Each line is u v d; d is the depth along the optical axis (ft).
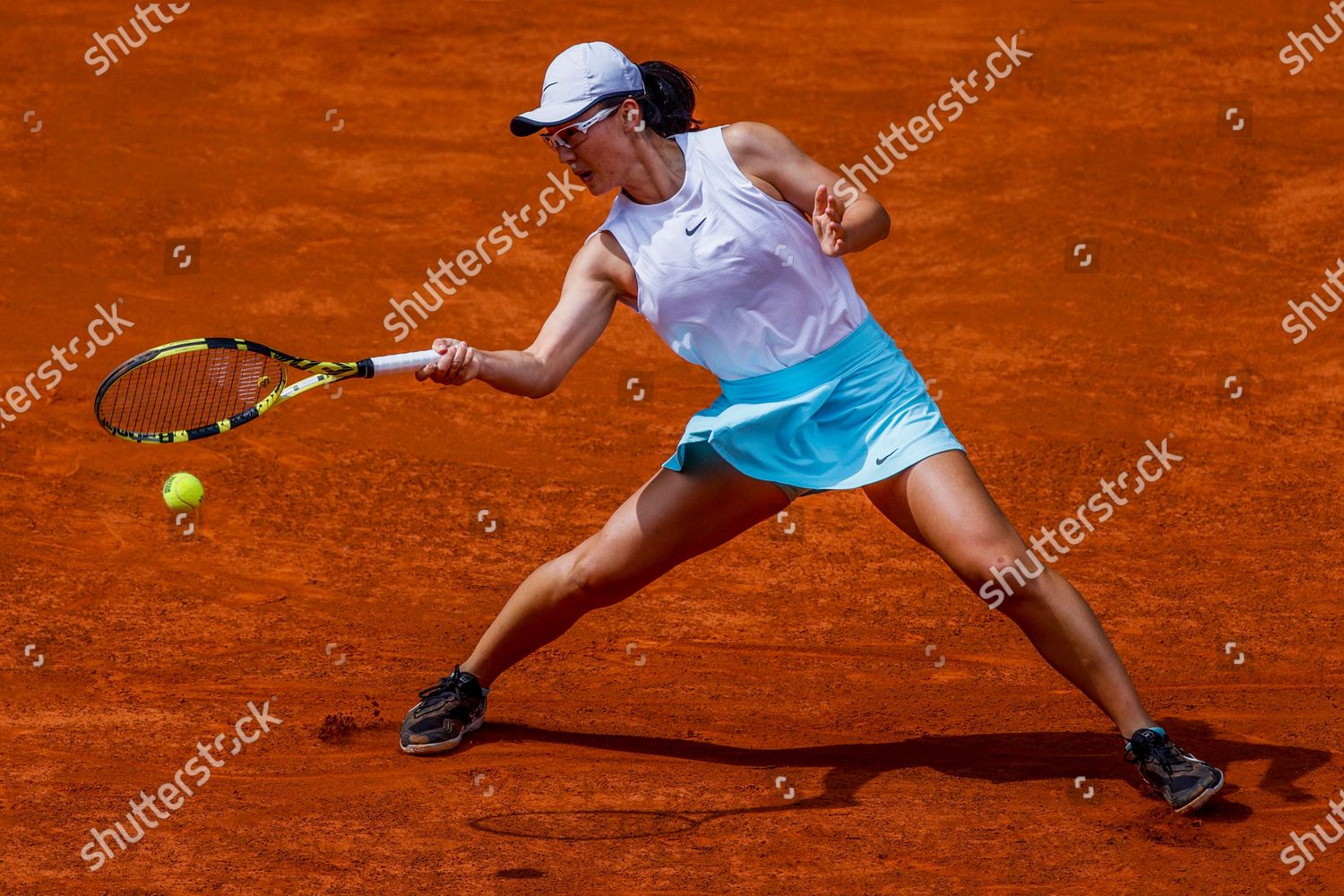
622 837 53.93
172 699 65.62
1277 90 161.38
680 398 107.55
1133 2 189.37
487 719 64.49
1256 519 87.81
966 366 111.34
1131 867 51.49
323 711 64.80
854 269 126.52
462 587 79.00
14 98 158.61
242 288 122.72
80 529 83.66
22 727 62.59
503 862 52.01
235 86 164.86
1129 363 110.73
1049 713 64.90
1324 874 50.88
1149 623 74.64
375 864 51.96
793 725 64.18
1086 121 154.10
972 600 77.92
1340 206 134.92
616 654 71.46
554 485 93.09
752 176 54.65
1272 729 62.64
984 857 52.29
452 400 105.19
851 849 52.90
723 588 79.25
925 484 54.60
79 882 50.49
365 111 160.15
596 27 185.78
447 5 192.24
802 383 55.83
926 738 62.59
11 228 130.62
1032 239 129.70
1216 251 127.75
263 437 97.19
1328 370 108.88
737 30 184.03
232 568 79.87
